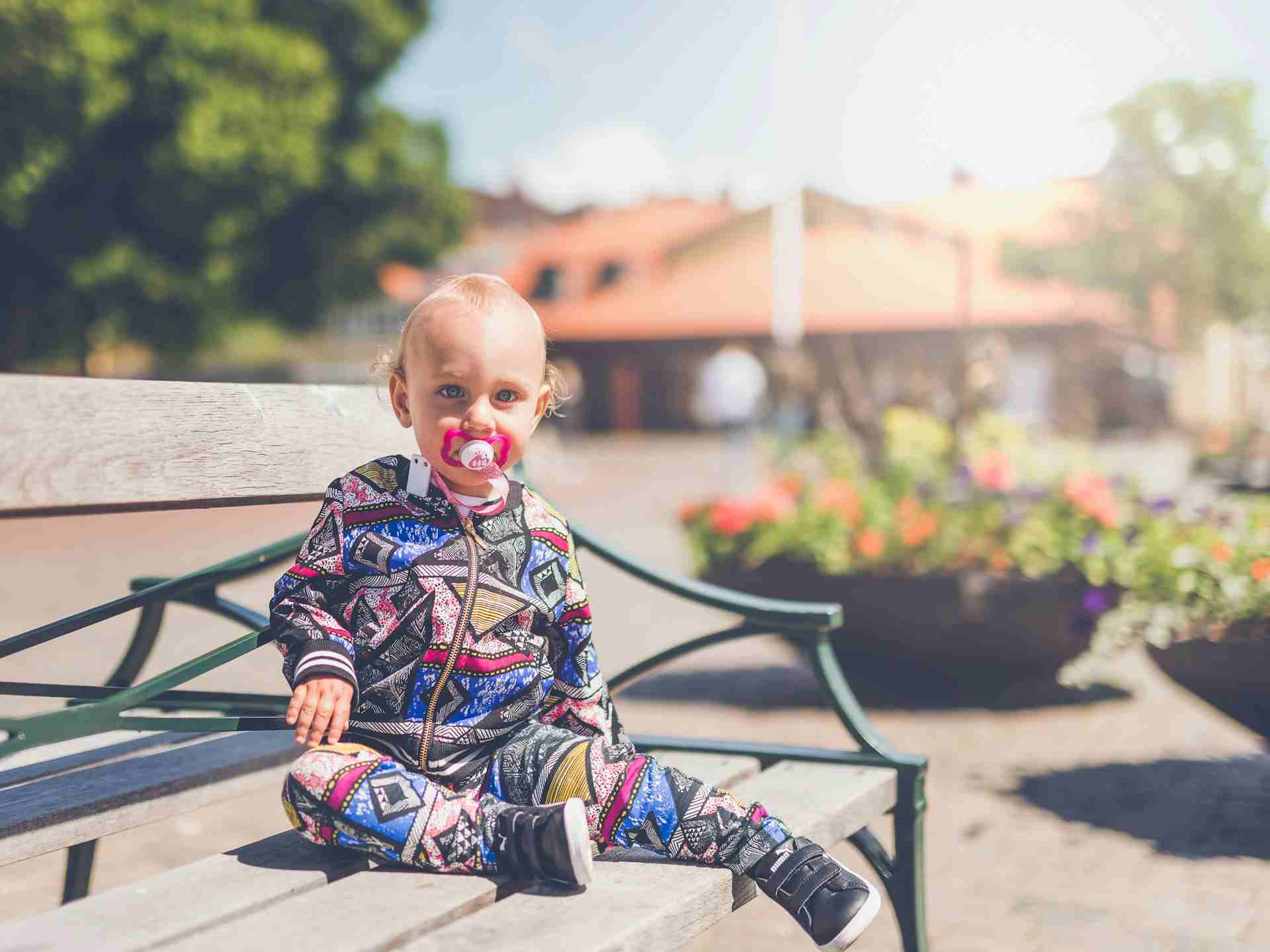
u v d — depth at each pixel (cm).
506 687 176
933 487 527
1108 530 486
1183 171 2591
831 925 165
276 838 177
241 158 1683
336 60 1983
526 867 159
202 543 1070
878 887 309
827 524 513
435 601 170
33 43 1440
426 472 176
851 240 3831
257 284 2067
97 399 166
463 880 160
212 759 213
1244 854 333
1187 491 638
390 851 162
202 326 1919
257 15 1827
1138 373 4103
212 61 1650
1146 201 2647
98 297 1781
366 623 171
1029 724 480
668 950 153
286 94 1738
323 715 157
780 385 1962
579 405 3784
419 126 2217
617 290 4416
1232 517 457
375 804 161
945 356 3612
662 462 2633
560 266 4500
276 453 200
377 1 1972
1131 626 379
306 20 1914
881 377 2969
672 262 4375
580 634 184
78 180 1644
